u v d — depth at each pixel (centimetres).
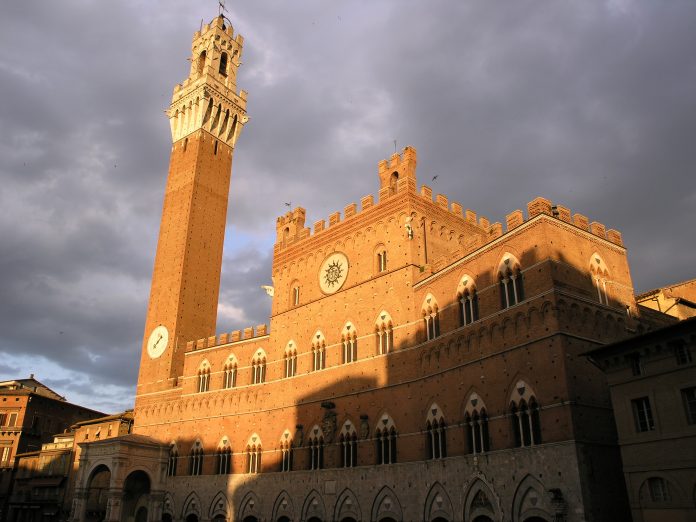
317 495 6475
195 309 9756
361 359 6594
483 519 4781
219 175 11000
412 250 6494
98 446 8000
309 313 7512
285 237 8412
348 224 7406
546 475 4328
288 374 7506
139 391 9425
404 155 6975
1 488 11150
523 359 4775
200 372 8694
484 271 5409
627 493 3994
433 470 5353
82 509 7788
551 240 4878
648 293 6800
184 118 11325
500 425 4819
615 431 4444
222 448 7919
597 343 4716
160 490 7956
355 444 6312
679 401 3738
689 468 3606
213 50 11506
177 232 10231
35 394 12119
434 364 5709
